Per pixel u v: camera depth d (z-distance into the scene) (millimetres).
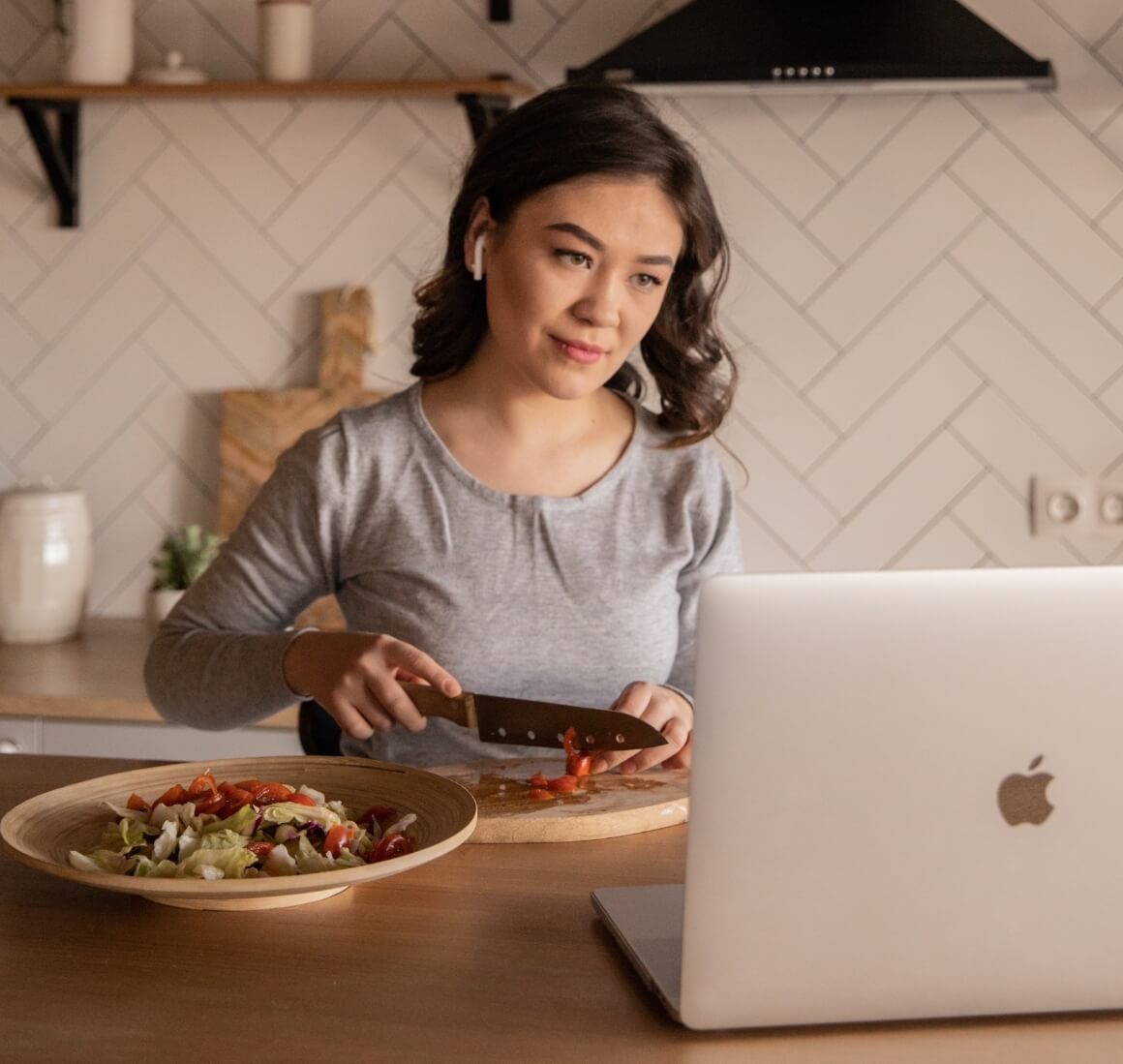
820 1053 840
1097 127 2510
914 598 813
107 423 2826
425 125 2674
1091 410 2559
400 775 1212
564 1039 852
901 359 2594
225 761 1245
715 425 1698
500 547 1597
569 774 1332
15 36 2775
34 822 1102
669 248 1479
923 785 829
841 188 2578
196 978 928
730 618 800
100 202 2783
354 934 1002
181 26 2738
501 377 1605
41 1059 816
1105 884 856
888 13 2254
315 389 2738
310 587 1648
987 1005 867
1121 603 829
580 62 2623
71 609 2691
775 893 831
